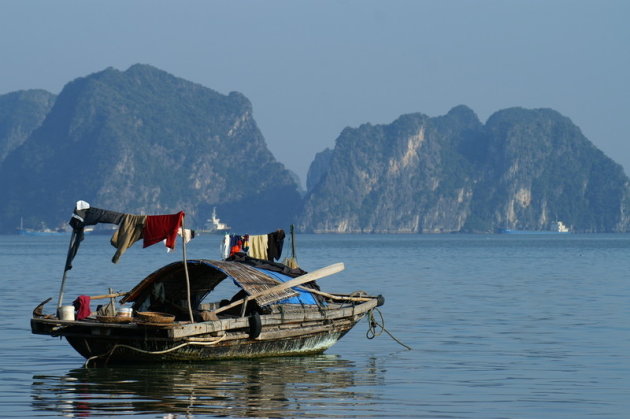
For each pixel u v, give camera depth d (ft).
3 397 87.04
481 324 148.77
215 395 88.07
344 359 112.16
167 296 116.26
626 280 272.31
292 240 130.31
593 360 109.70
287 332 110.52
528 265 388.16
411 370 103.35
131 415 79.00
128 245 106.01
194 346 102.99
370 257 499.10
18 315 160.86
